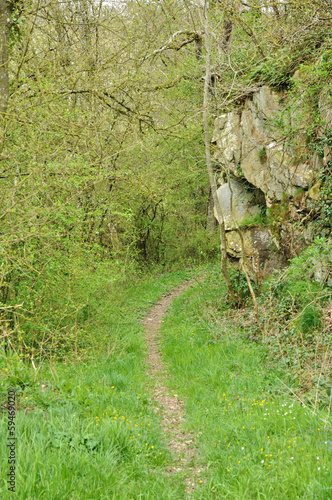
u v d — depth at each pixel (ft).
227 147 38.34
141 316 44.93
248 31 36.68
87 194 34.83
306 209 29.45
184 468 15.37
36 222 21.21
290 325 25.95
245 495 12.49
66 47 32.17
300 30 29.78
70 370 24.64
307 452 14.33
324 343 22.70
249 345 27.43
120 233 59.57
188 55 48.83
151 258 77.82
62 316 26.61
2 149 23.38
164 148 58.18
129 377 24.61
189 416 19.93
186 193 69.21
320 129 27.63
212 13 39.19
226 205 39.11
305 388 20.36
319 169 28.27
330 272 25.29
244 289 36.22
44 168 22.13
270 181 33.42
